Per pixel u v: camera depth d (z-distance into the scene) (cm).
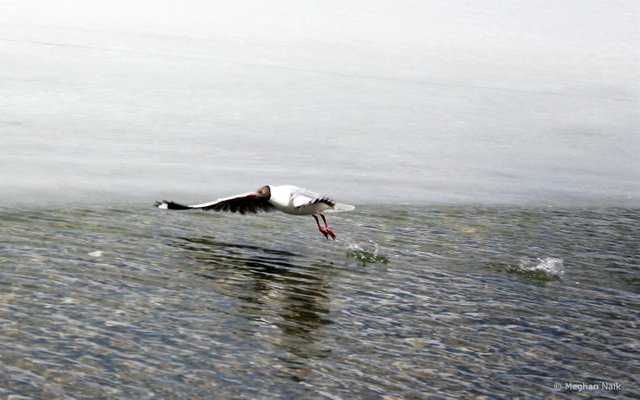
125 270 1496
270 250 1716
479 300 1513
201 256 1625
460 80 3856
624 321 1466
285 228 1892
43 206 1881
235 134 2775
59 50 3500
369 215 2067
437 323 1388
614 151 3098
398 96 3456
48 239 1633
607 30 5234
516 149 2984
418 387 1155
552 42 4831
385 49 4288
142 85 3180
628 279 1706
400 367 1212
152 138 2630
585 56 4591
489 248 1858
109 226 1769
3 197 1922
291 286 1502
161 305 1349
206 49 3847
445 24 5019
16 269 1441
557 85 3972
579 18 5484
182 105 3012
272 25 4525
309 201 1455
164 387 1080
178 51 3744
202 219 1902
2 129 2530
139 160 2391
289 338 1273
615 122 3475
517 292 1576
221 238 1767
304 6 5100
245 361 1180
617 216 2284
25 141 2439
